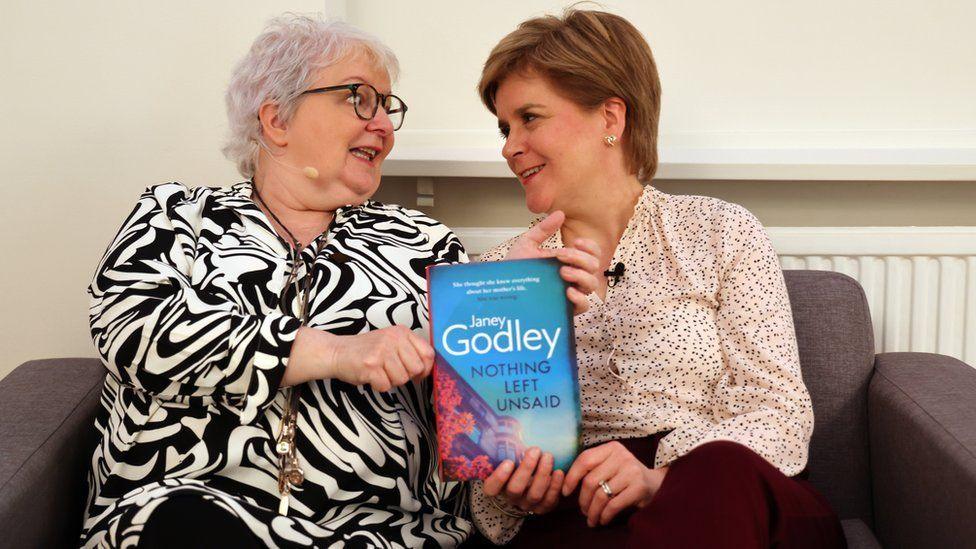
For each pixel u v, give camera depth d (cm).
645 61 146
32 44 190
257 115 152
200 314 127
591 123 144
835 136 208
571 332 121
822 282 168
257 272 141
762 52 207
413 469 141
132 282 133
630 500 118
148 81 191
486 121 209
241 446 129
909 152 197
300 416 132
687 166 197
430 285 122
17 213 193
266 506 130
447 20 207
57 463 134
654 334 140
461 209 212
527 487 123
